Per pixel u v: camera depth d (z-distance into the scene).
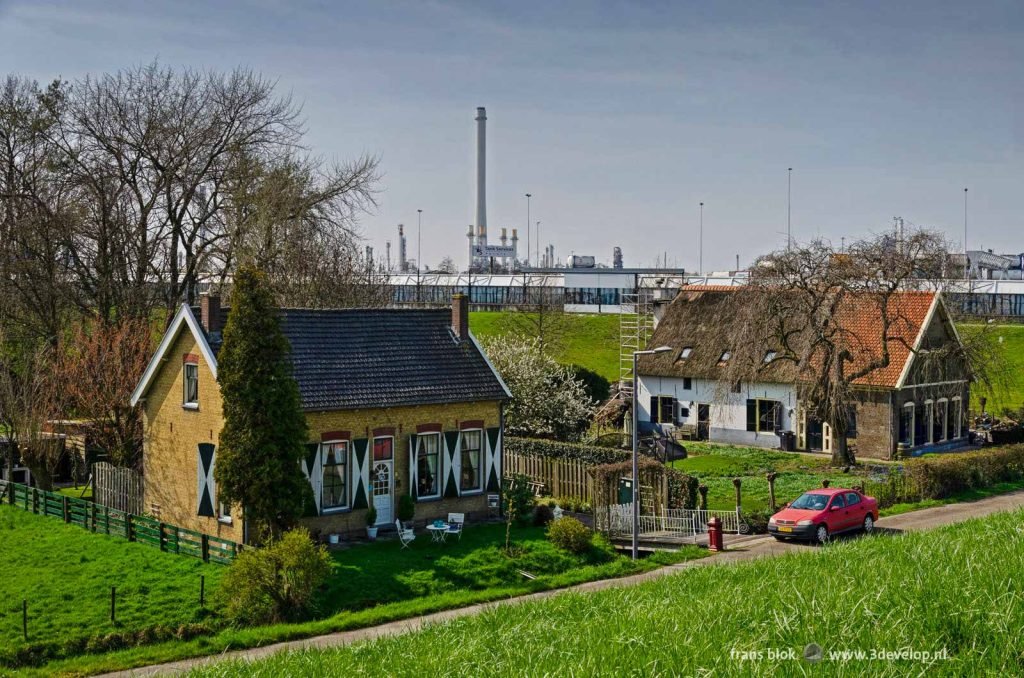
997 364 59.38
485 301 120.25
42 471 44.81
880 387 55.38
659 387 65.56
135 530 35.44
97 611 28.11
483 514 39.19
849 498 37.44
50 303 51.50
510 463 46.12
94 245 52.59
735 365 52.91
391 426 36.72
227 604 28.31
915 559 17.77
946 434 59.88
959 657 11.93
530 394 54.19
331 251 56.03
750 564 22.52
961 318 62.12
